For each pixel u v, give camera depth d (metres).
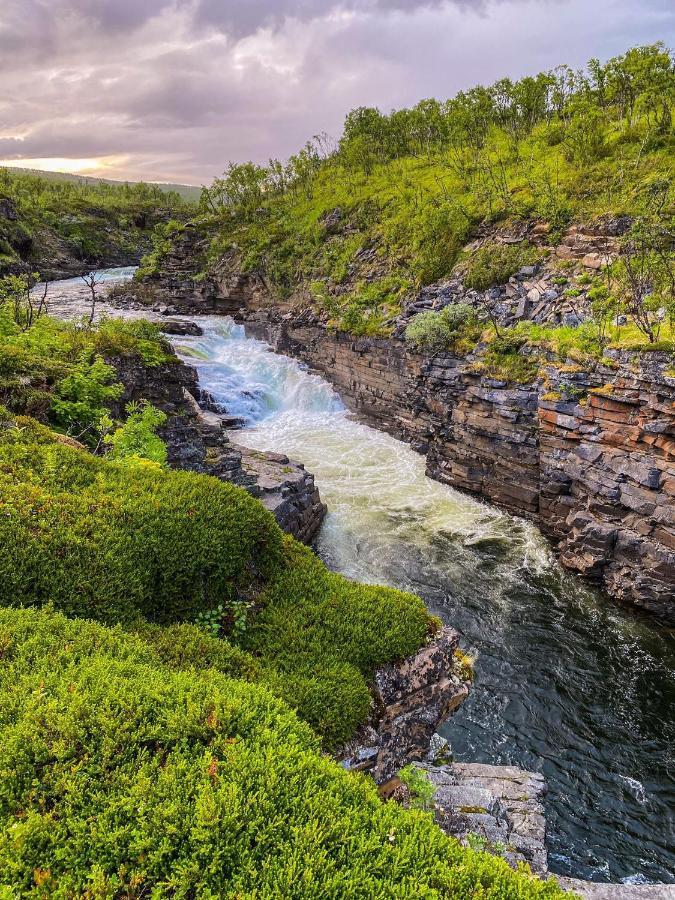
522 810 10.12
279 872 4.61
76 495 10.15
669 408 20.45
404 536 26.61
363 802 5.77
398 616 10.71
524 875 5.75
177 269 81.12
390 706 9.56
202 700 6.30
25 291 26.42
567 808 14.10
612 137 45.88
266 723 6.18
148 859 4.56
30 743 5.26
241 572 10.94
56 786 4.92
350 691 9.00
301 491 25.80
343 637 10.09
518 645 19.75
